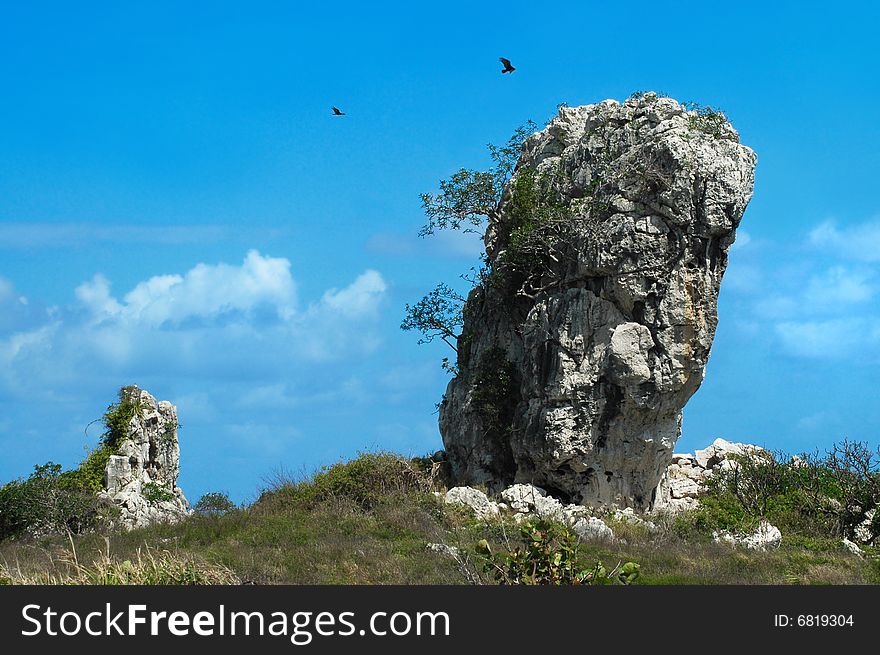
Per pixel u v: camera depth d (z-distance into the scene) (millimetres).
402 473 42688
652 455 41344
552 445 41031
